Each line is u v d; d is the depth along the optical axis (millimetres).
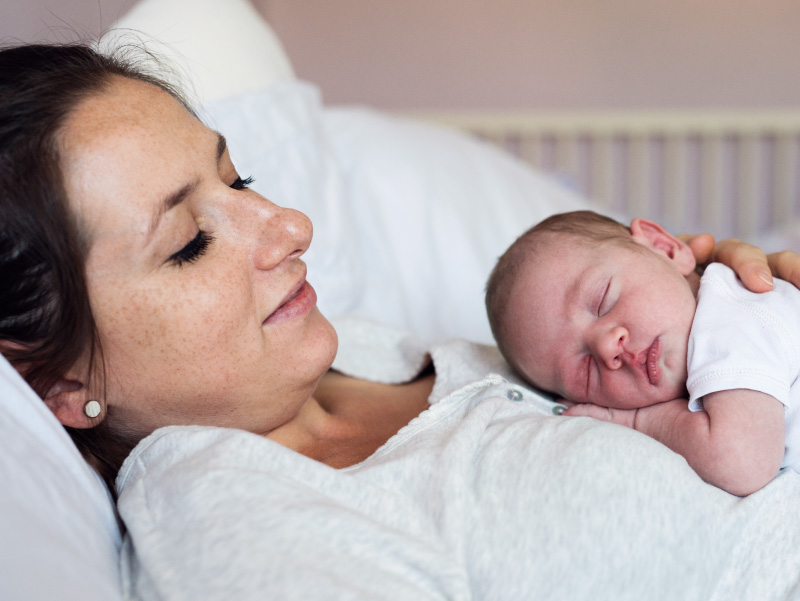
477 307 1597
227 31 1428
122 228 699
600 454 698
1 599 499
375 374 1120
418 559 620
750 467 751
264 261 792
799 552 711
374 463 769
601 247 970
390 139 1765
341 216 1438
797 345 812
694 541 676
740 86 2809
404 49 2914
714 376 796
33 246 679
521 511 670
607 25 2824
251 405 828
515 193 1876
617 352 886
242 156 1285
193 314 743
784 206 2855
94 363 737
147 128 736
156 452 751
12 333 712
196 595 586
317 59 2943
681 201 2908
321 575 569
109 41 1169
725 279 911
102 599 583
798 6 2717
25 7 1310
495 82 2912
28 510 587
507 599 631
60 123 699
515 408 852
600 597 631
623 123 2842
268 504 631
